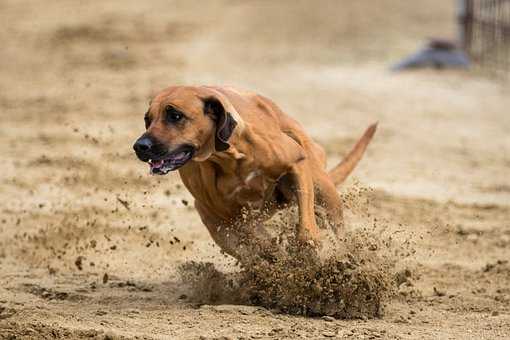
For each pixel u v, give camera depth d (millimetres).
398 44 29891
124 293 10188
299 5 38844
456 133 19641
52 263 11555
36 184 15586
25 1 38375
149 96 22828
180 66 26641
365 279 9234
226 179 9203
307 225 9242
